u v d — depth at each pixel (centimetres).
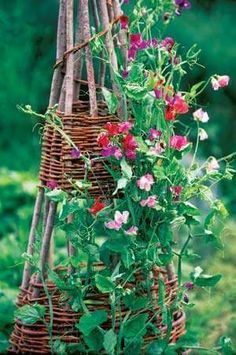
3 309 437
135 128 337
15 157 888
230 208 729
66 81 345
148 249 332
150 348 345
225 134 872
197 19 902
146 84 326
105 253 344
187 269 515
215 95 891
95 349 339
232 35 896
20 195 702
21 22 970
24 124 936
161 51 346
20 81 955
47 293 342
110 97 329
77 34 349
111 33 347
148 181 324
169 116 327
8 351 360
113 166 339
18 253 546
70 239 337
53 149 345
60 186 344
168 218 337
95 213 327
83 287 337
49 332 345
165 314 341
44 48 971
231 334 438
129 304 338
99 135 326
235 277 506
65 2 349
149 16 347
